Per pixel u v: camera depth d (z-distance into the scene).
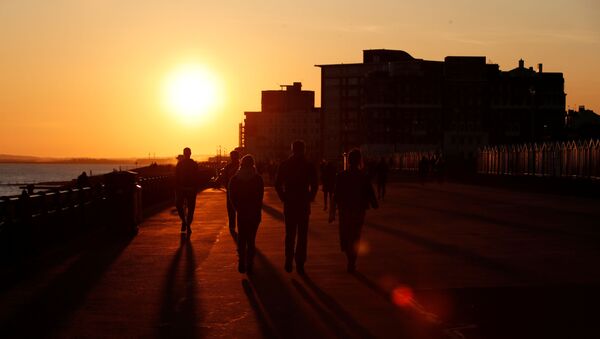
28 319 9.71
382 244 18.09
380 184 39.38
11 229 13.75
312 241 19.19
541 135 149.50
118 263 14.96
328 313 10.02
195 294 11.50
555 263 14.61
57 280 12.84
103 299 11.09
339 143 184.62
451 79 151.38
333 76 185.00
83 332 8.99
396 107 152.00
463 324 9.26
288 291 11.72
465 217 26.84
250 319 9.70
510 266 14.21
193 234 21.03
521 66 159.25
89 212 20.78
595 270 13.66
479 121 151.00
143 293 11.59
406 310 10.16
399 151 151.62
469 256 15.76
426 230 21.81
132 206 20.47
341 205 13.59
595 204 34.75
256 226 13.48
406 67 152.38
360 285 12.20
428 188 55.91
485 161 65.19
